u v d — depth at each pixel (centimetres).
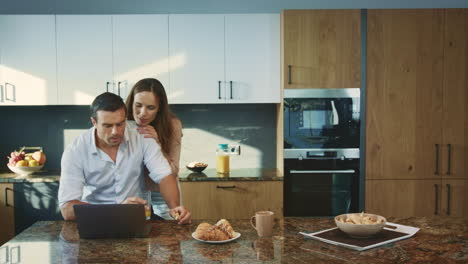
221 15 344
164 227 173
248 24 345
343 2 381
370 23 329
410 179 338
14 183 328
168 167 205
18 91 343
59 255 137
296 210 335
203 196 329
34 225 177
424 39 332
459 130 337
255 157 389
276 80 347
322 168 335
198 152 387
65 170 193
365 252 139
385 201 338
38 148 382
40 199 329
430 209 338
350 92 331
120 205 154
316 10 328
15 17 340
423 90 334
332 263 128
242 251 141
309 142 334
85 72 344
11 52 341
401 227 169
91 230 155
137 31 343
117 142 182
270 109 387
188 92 346
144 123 227
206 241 149
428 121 335
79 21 342
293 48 329
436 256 135
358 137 334
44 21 341
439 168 338
